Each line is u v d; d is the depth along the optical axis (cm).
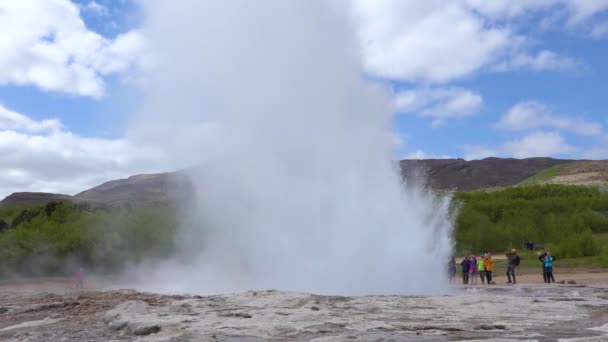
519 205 7450
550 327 1348
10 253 4928
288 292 1967
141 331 1341
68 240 5234
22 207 8200
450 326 1360
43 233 5434
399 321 1432
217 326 1364
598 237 6278
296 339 1215
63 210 6781
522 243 6216
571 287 2523
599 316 1516
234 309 1625
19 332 1436
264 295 1881
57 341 1291
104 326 1476
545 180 16800
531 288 2497
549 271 2994
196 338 1217
